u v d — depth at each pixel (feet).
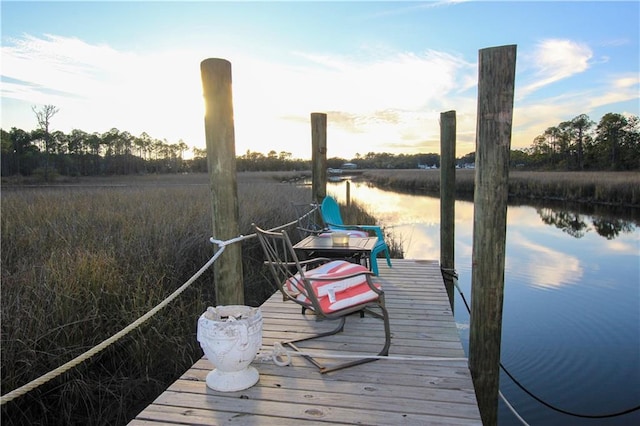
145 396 9.80
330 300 7.93
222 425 5.74
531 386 12.17
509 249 32.42
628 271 25.26
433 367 7.67
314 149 19.40
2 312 9.30
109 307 11.03
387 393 6.66
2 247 15.25
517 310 18.42
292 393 6.68
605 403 11.21
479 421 5.81
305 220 20.79
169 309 12.39
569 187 78.07
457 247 34.24
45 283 10.83
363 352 8.45
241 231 19.88
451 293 16.80
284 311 11.41
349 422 5.80
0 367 8.00
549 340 15.21
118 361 10.41
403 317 10.80
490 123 6.72
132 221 19.60
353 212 32.78
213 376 6.97
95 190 41.57
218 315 7.14
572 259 28.86
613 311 18.10
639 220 49.98
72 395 8.87
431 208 60.39
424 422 5.79
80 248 14.44
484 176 6.89
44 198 29.89
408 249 31.78
